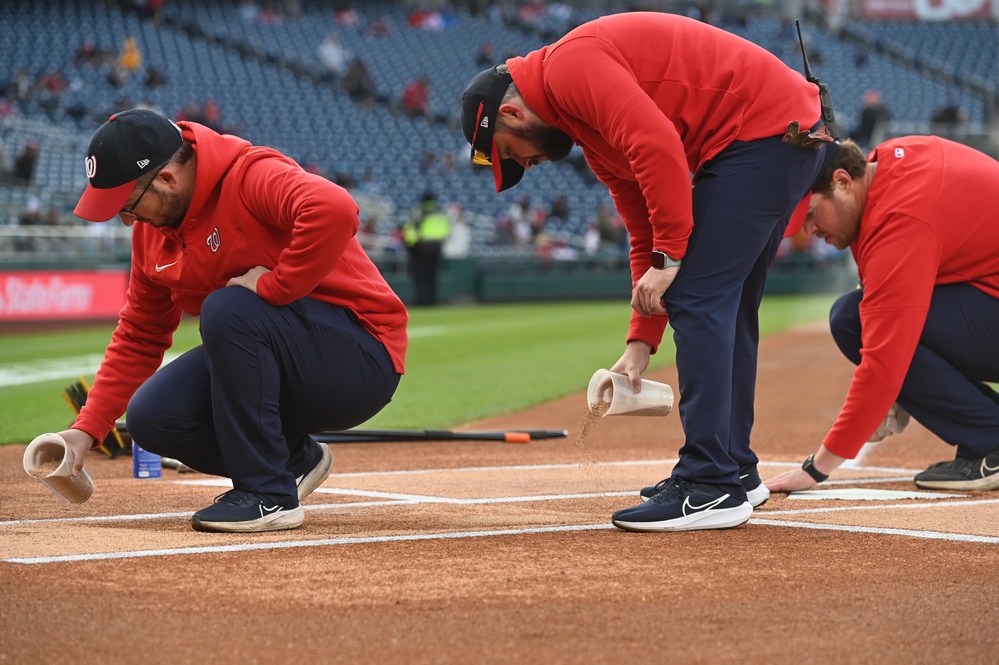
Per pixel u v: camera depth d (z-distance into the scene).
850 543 7.42
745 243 7.79
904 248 9.15
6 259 39.22
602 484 10.75
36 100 55.16
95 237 42.12
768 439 14.98
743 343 8.74
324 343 7.94
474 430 16.09
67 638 5.22
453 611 5.67
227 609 5.71
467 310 50.97
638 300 7.81
